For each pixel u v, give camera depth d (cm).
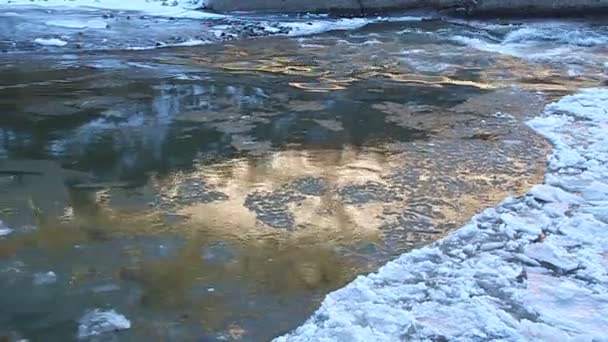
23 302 394
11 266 431
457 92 889
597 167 620
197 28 1316
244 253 455
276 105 805
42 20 1328
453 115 781
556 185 579
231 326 376
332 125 732
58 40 1155
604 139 696
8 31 1211
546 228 500
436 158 639
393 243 475
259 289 413
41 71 950
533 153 658
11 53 1069
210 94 847
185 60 1051
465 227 495
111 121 725
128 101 805
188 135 686
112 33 1233
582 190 569
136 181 568
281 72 982
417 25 1458
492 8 1575
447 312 386
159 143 659
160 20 1401
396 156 643
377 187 569
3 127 696
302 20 1472
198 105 796
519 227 497
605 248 468
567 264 445
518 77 986
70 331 370
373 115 774
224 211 515
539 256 455
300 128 719
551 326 376
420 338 361
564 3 1579
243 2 1538
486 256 454
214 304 397
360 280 420
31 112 749
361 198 546
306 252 459
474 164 626
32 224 488
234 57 1081
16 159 610
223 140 674
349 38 1280
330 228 493
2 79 898
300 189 560
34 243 461
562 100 844
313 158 632
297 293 409
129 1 1633
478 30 1391
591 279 428
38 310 387
